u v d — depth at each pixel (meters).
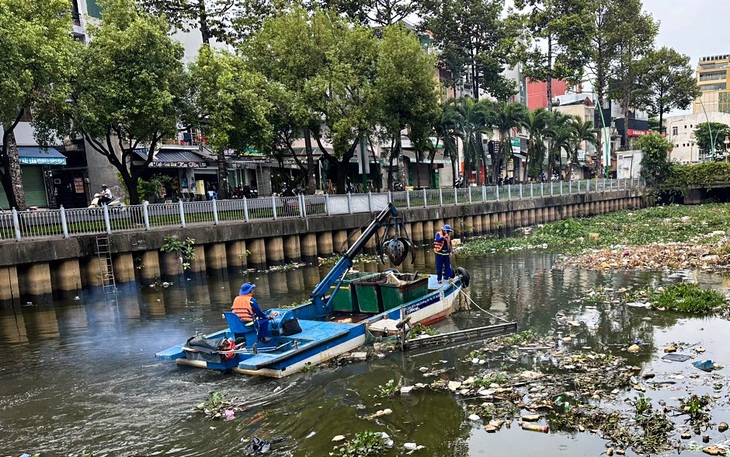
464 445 6.76
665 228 29.78
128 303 16.84
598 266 19.80
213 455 6.80
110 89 18.83
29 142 25.08
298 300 16.56
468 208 33.53
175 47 21.33
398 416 7.71
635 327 11.84
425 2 36.84
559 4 48.50
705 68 134.00
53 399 8.80
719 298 13.38
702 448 6.36
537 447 6.63
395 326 10.97
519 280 18.41
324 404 8.25
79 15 26.56
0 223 16.48
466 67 47.47
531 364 9.73
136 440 7.27
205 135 23.08
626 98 59.03
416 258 25.47
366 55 27.25
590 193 44.31
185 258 20.64
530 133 42.78
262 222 23.19
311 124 26.61
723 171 46.75
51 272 17.77
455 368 9.71
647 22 54.00
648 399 7.77
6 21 15.77
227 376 9.59
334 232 26.59
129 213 19.48
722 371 8.94
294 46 25.59
